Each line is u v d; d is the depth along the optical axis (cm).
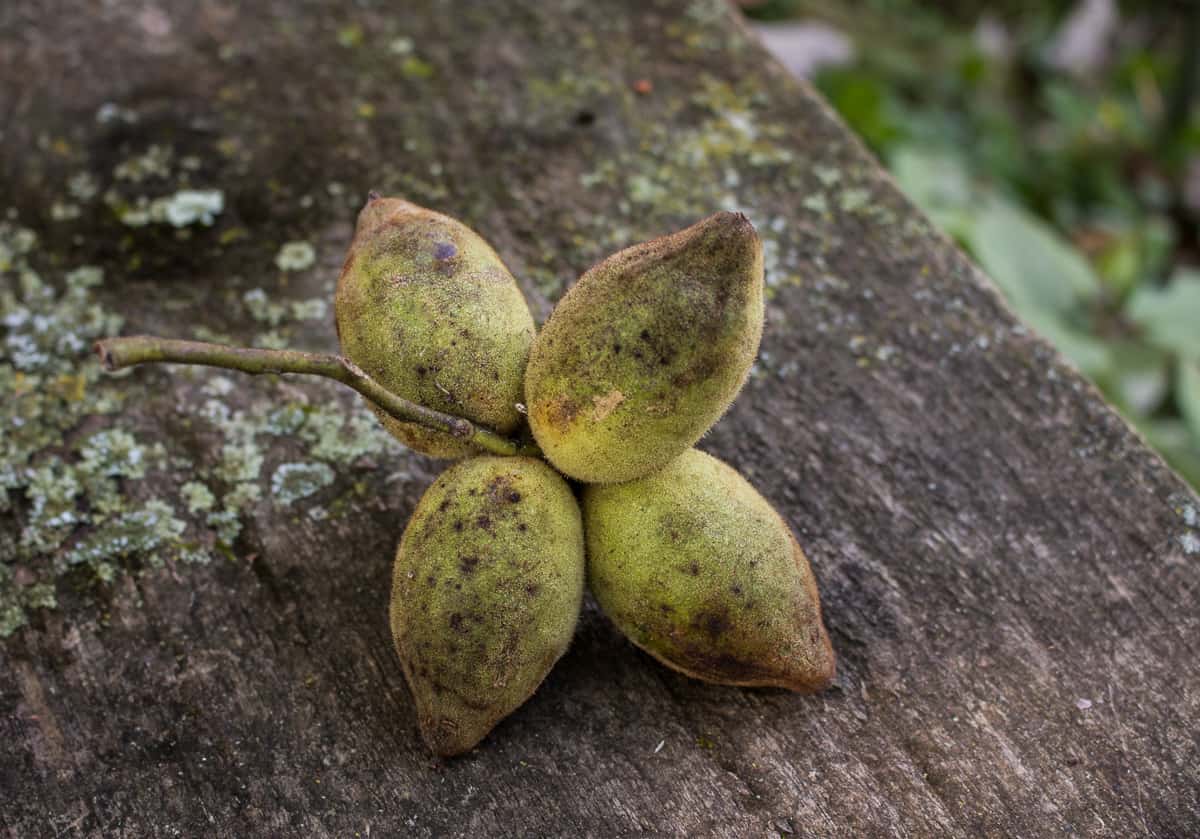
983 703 53
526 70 68
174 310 61
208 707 53
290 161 65
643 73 67
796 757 53
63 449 58
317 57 68
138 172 64
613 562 50
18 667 54
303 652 54
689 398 49
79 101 67
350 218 63
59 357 60
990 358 60
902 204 63
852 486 57
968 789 52
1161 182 105
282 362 48
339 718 53
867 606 55
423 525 50
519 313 51
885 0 108
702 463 51
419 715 51
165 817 52
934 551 56
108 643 54
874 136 93
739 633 50
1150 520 56
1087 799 52
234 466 57
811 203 63
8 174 64
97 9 70
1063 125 103
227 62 68
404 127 66
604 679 54
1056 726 53
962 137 98
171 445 58
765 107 66
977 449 58
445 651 50
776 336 60
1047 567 56
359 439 58
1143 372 68
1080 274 69
